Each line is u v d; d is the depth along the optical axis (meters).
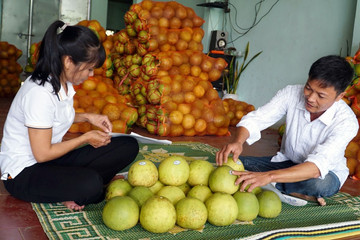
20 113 1.65
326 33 5.29
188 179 1.82
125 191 1.71
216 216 1.62
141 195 1.65
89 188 1.67
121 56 4.93
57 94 1.64
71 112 1.80
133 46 4.69
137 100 4.57
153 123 4.38
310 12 5.54
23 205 1.81
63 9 8.20
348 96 3.23
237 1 6.96
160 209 1.52
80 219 1.67
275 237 1.58
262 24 6.42
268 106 2.19
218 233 1.61
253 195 1.73
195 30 4.64
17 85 6.90
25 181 1.71
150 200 1.56
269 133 5.37
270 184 1.96
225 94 6.55
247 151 3.83
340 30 5.09
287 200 2.02
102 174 1.94
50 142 1.63
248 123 2.10
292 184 2.12
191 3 7.60
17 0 7.99
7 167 1.73
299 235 1.65
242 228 1.68
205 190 1.72
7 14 7.97
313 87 1.74
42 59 1.57
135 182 1.71
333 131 1.93
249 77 6.73
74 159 1.88
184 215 1.57
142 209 1.56
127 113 3.96
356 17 4.28
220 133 4.59
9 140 1.73
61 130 1.79
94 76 4.68
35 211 1.74
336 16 5.15
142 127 4.81
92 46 1.54
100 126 1.99
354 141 3.04
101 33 4.75
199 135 4.52
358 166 2.95
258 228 1.70
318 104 1.78
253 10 6.60
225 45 7.02
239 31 6.94
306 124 2.07
